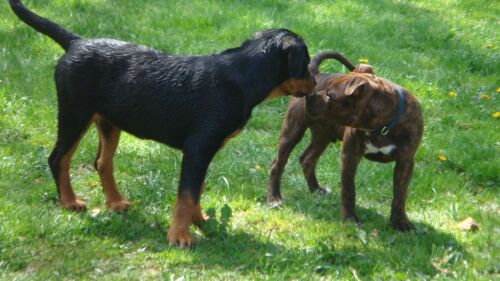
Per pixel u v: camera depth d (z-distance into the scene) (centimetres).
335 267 486
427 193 631
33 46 866
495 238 545
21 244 484
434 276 486
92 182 604
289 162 682
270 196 605
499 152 721
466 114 823
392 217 561
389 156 549
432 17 1150
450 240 537
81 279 454
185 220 500
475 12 1202
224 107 489
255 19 998
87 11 978
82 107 517
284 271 475
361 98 521
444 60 988
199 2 1048
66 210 542
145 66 507
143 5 1016
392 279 479
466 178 670
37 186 581
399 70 920
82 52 515
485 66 984
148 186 593
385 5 1166
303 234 543
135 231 519
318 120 553
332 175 663
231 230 536
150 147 683
